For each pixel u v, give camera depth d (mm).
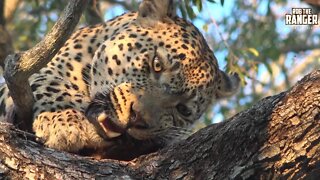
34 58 7668
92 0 14375
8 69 7816
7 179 7359
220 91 10945
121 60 10016
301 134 7293
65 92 9578
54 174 7559
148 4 10570
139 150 9359
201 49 10359
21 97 8266
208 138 7930
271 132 7461
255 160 7539
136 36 10188
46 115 9094
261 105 7652
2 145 7508
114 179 7797
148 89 9633
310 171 7402
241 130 7648
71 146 8883
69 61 10430
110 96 9352
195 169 7863
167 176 7930
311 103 7246
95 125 9109
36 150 7715
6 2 16062
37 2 15656
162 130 9414
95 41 10773
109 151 9234
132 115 9086
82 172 7719
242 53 15203
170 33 10289
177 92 9781
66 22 7480
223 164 7734
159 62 9883
